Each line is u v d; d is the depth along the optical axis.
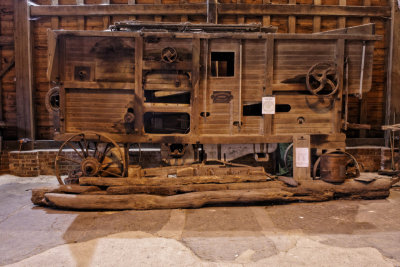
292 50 4.18
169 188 3.86
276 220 3.32
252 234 2.92
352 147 5.84
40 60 5.98
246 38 4.08
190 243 2.72
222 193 3.78
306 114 4.27
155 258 2.43
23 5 5.72
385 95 6.02
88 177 3.93
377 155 5.80
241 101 4.19
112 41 4.05
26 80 5.82
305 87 4.21
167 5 5.73
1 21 5.98
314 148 4.58
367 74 4.28
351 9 5.81
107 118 4.14
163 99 4.68
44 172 5.71
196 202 3.71
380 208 3.72
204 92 4.15
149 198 3.71
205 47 4.10
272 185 4.02
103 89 4.12
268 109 4.14
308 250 2.56
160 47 4.07
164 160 4.36
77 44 4.02
